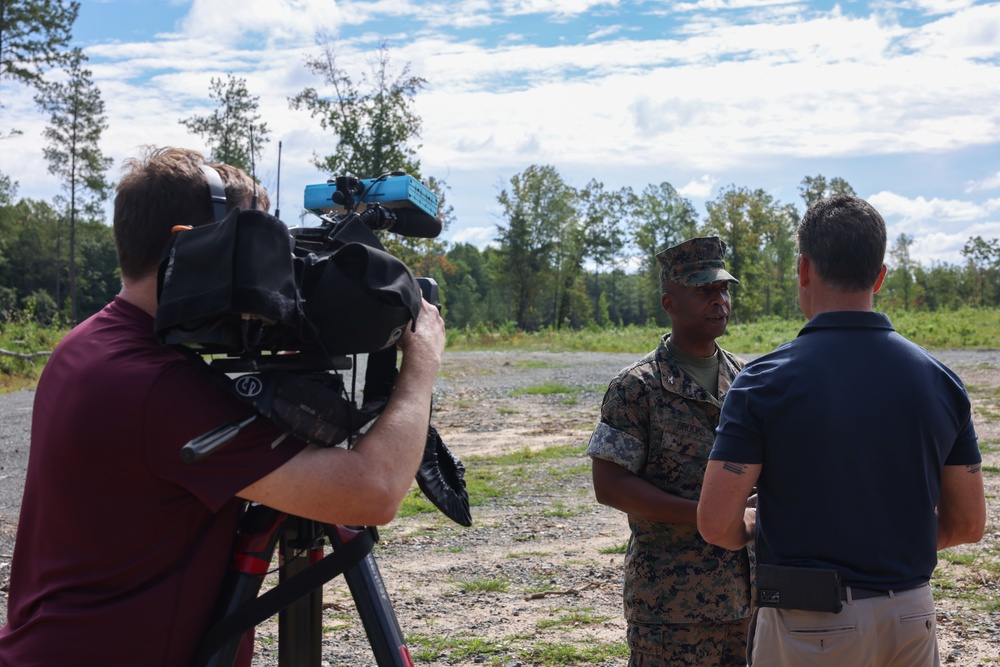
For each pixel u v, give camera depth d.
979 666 4.23
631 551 3.05
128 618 1.63
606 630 4.84
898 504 2.12
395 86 35.97
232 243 1.49
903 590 2.12
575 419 13.66
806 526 2.14
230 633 1.71
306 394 1.60
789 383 2.17
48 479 1.65
